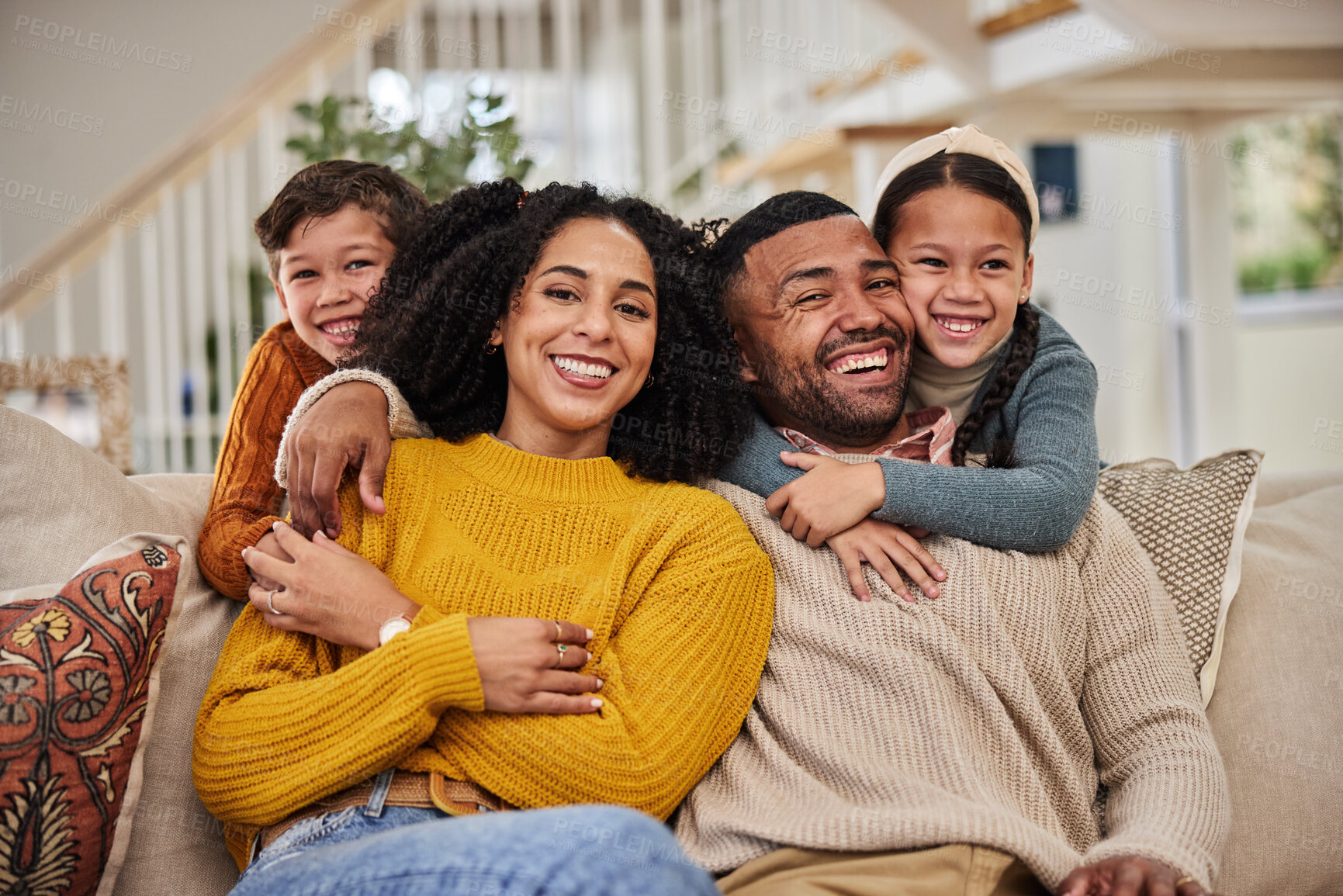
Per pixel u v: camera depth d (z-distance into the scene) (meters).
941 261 1.34
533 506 1.17
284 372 1.48
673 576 1.14
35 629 0.97
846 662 1.14
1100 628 1.22
